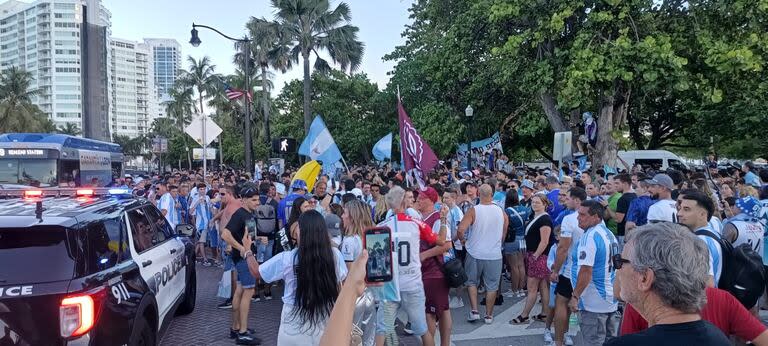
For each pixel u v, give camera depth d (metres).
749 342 2.66
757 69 14.41
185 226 7.36
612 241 5.14
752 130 21.38
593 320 5.12
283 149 18.95
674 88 14.81
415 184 9.41
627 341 2.07
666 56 13.82
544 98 18.09
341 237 5.22
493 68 18.27
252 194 7.70
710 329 2.02
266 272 4.04
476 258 7.42
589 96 15.86
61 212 4.47
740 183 10.17
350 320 1.80
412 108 29.44
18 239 4.04
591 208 5.12
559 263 5.91
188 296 7.83
